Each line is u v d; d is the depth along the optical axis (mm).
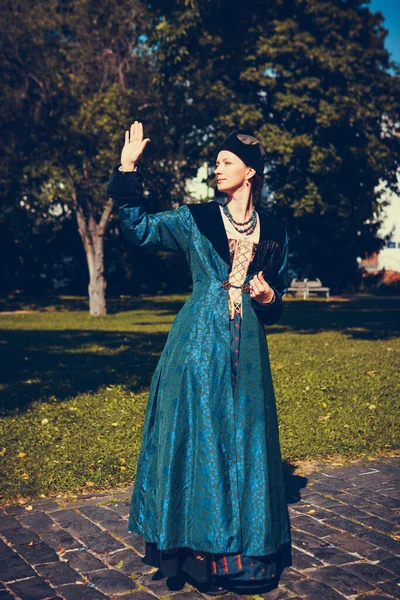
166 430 2830
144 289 30016
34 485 4293
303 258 28438
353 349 11102
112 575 3109
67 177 18938
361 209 26391
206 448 2777
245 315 2932
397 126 25000
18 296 28656
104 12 17812
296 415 6258
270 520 2801
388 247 31375
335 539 3520
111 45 18625
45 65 17391
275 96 22188
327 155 22141
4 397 7223
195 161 20078
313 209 22875
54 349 11578
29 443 5340
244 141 2990
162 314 19984
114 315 19703
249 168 3006
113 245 29453
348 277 29891
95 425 5953
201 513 2754
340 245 28031
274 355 10391
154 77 16844
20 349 11547
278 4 22016
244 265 2971
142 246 2936
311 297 27344
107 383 8117
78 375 8727
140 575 3119
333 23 23188
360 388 7559
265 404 2893
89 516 3820
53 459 4879
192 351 2863
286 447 5207
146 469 3012
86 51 18156
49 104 17875
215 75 17750
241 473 2803
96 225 19906
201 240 2979
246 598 2902
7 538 3521
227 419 2814
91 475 4488
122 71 18719
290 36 22234
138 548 3404
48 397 7230
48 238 28750
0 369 9242
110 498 4117
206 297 2938
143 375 8750
